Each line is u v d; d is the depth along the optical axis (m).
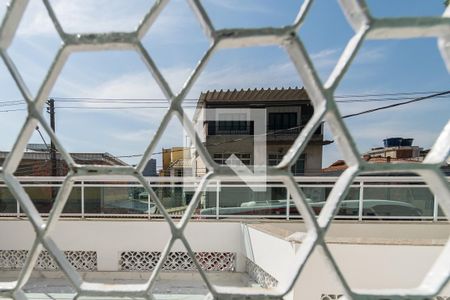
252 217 4.90
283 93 11.23
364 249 2.65
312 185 4.67
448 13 0.70
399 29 0.69
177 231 0.76
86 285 0.78
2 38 0.75
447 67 0.76
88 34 0.71
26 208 0.78
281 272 3.06
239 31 0.69
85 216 4.93
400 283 2.59
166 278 4.43
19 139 0.76
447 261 0.74
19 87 0.75
